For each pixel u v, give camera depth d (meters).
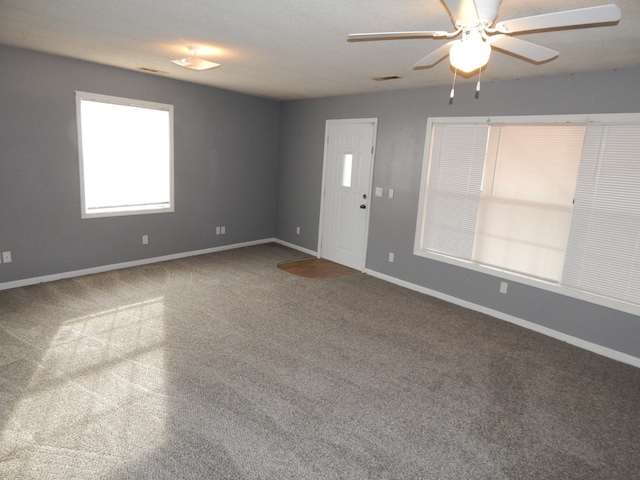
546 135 3.71
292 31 2.79
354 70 3.86
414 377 2.93
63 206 4.45
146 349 3.10
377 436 2.29
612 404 2.74
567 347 3.57
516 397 2.76
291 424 2.35
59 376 2.68
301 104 6.18
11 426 2.19
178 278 4.81
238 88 5.52
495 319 4.12
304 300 4.33
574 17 1.71
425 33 2.05
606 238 3.43
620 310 3.36
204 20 2.68
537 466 2.14
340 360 3.11
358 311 4.12
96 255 4.82
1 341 3.10
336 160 5.75
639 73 3.14
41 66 4.06
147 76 4.90
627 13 2.12
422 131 4.64
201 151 5.66
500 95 3.96
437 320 4.01
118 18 2.75
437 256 4.63
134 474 1.92
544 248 3.82
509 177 4.00
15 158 4.04
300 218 6.46
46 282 4.43
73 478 1.88
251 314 3.88
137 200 5.15
